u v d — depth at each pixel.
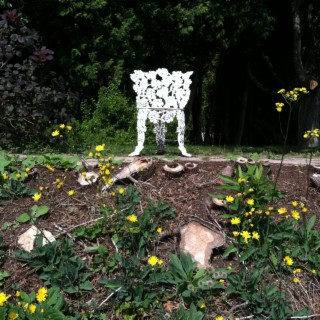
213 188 3.92
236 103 19.17
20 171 4.12
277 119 19.41
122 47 11.89
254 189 3.35
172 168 4.07
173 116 5.75
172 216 3.56
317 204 3.84
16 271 3.13
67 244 3.18
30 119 6.37
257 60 17.64
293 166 4.55
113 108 10.72
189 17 12.52
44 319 2.63
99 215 3.56
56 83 6.73
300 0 13.54
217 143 20.70
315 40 14.22
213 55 17.42
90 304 2.92
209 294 2.94
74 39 11.45
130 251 3.24
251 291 2.93
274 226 3.34
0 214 3.65
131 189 3.66
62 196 3.84
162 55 13.91
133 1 12.32
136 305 2.88
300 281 3.14
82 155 5.53
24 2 10.96
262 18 13.24
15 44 6.61
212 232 3.37
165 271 3.11
